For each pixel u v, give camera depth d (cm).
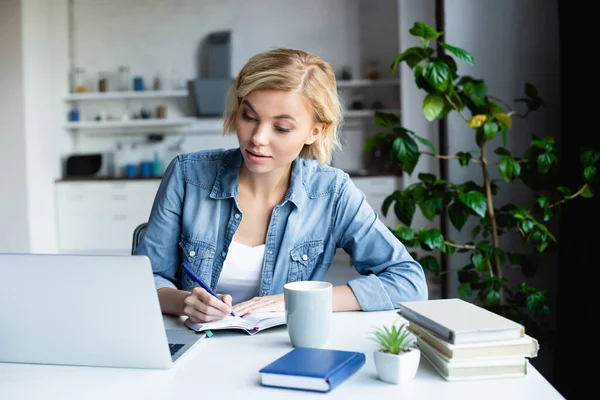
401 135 288
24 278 97
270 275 150
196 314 120
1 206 546
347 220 153
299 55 132
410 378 88
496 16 366
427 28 276
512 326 90
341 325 122
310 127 134
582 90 287
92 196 586
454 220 298
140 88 623
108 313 95
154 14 633
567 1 299
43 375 95
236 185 149
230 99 140
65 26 622
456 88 294
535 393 83
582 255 283
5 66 542
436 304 105
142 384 90
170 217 152
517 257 308
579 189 287
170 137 639
